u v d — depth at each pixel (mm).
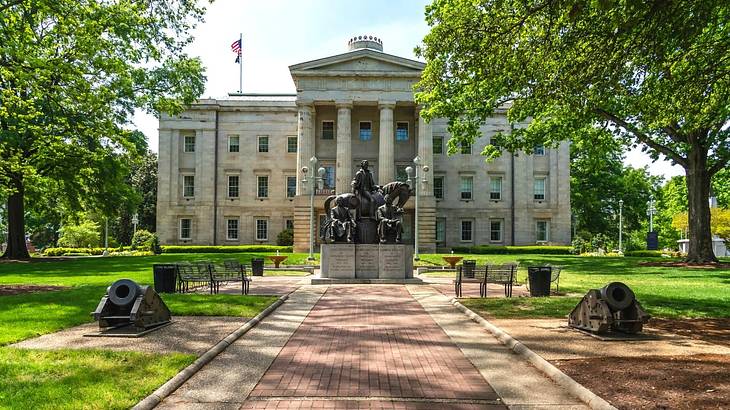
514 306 15461
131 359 8789
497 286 22797
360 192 24781
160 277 18891
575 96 15422
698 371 8062
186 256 44594
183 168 64625
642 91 16469
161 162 64438
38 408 6301
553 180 65000
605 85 14414
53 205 50875
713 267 30703
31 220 77250
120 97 37688
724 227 58281
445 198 64625
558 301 16547
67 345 10062
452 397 7180
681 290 19516
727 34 16391
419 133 56625
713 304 15648
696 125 19438
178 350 9633
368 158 60875
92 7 25219
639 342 10383
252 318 13188
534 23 14359
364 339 11055
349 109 56094
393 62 55594
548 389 7566
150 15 26359
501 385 7754
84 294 17641
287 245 60750
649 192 75625
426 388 7578
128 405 6527
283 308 15625
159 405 6863
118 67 27047
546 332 11367
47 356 8984
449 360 9273
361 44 62062
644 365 8469
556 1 11297
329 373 8367
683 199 80125
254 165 65000
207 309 14320
